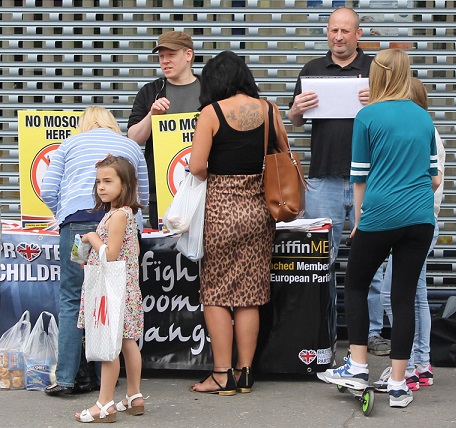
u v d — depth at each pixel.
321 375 6.21
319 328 6.76
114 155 6.50
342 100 7.37
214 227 6.40
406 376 6.55
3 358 6.71
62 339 6.41
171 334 6.89
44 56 8.39
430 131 6.01
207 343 6.86
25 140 7.10
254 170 6.44
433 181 6.17
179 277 6.87
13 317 6.88
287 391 6.61
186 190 6.42
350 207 7.71
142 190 6.69
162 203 7.03
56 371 6.48
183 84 7.51
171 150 7.02
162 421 5.89
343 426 5.74
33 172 7.11
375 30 8.30
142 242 6.90
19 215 8.41
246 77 6.47
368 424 5.77
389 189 5.89
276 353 6.79
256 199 6.45
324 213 7.69
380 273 7.81
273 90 8.38
